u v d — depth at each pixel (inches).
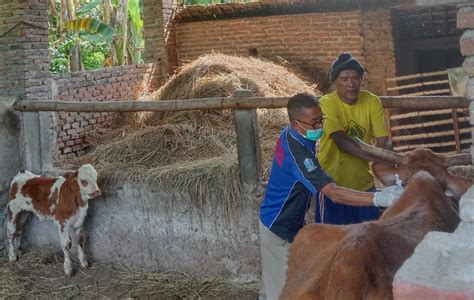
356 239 87.0
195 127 283.7
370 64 409.1
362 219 161.6
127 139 274.1
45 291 227.5
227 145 268.7
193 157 259.6
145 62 447.8
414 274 74.7
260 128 281.0
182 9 448.8
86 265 237.8
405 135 388.2
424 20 409.1
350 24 406.6
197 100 212.2
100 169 241.1
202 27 448.1
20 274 239.3
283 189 151.6
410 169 126.3
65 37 525.3
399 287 74.7
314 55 420.2
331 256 88.9
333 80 166.1
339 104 166.6
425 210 100.1
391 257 85.0
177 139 270.8
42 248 255.8
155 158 261.0
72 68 498.9
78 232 236.2
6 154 256.5
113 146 271.0
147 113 338.6
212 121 294.0
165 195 223.1
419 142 398.0
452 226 99.3
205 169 217.6
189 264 224.4
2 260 251.9
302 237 109.1
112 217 236.8
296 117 145.0
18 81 289.6
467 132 367.2
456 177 122.0
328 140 165.2
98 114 352.5
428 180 108.0
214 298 208.5
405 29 418.0
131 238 234.2
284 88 342.3
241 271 214.4
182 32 454.3
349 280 81.1
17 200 245.1
